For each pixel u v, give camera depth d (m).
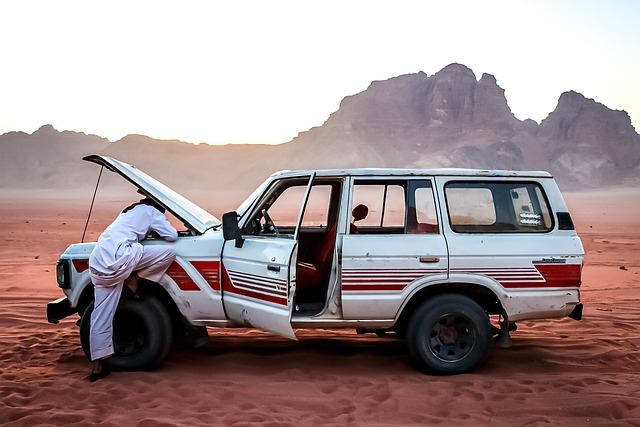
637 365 6.37
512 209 6.11
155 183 6.53
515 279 5.93
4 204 89.88
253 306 5.67
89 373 6.00
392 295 5.82
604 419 4.88
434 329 5.93
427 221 6.02
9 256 17.66
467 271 5.88
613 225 38.09
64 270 6.20
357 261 5.79
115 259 5.62
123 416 4.82
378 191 6.20
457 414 4.91
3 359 6.60
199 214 6.62
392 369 6.13
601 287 12.26
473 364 5.92
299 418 4.82
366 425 4.68
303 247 6.99
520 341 7.32
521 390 5.49
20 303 9.95
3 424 4.68
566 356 6.61
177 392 5.36
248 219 6.17
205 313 6.01
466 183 6.10
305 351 6.73
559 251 6.00
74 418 4.77
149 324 5.97
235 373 5.96
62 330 8.06
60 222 37.84
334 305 5.86
